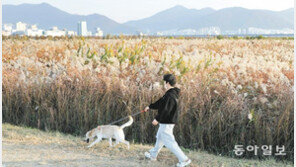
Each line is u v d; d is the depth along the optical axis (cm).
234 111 744
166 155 661
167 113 575
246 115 735
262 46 1825
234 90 809
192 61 1064
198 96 790
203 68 1016
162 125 588
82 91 897
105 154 654
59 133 834
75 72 957
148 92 812
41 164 577
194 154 691
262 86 796
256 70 996
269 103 761
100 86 876
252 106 776
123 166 589
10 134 773
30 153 636
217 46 1766
